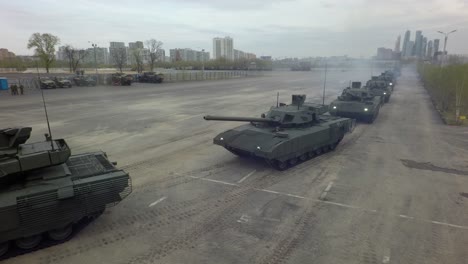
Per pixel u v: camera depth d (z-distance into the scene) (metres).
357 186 11.86
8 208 6.98
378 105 25.59
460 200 10.74
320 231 8.70
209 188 11.58
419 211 9.92
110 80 55.41
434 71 43.81
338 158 15.33
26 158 7.62
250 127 14.84
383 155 15.84
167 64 137.00
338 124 16.59
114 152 15.86
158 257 7.56
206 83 61.59
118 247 7.97
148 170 13.41
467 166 14.25
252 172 13.24
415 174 13.17
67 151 8.29
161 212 9.76
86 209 8.11
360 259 7.50
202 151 16.20
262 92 44.88
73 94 40.38
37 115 25.47
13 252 7.71
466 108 29.28
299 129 14.79
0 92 41.97
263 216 9.52
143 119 24.34
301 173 13.19
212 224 9.06
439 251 7.85
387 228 8.89
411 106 32.34
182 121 23.73
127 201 10.48
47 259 7.50
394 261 7.45
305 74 95.69
